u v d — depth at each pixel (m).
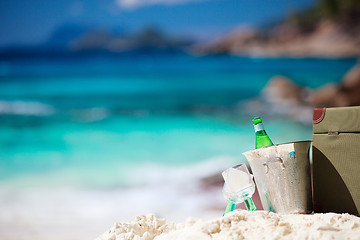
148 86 13.95
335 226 1.73
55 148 11.62
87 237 5.55
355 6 14.02
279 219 1.79
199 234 1.74
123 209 7.47
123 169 10.22
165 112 13.71
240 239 1.68
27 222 6.41
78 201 7.97
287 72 14.02
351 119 2.10
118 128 12.94
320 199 2.18
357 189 2.08
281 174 2.05
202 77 14.05
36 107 13.36
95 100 13.66
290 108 13.66
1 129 12.63
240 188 2.10
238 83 13.91
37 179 9.53
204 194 8.21
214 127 13.06
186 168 10.15
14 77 13.73
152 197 8.20
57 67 13.91
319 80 13.93
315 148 2.20
